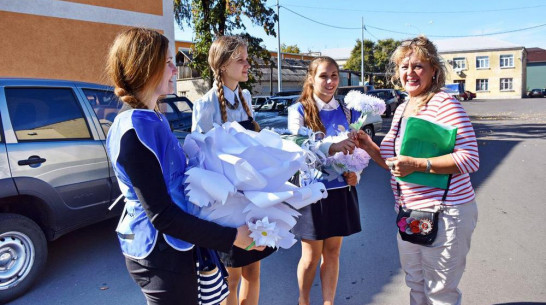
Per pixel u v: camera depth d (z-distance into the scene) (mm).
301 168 1646
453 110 2141
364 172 8188
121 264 3934
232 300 2564
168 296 1532
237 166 1438
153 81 1517
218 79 2469
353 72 41125
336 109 2834
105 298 3312
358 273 3637
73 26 9156
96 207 3791
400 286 3379
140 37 1498
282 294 3338
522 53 52438
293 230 2725
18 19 8367
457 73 55219
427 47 2250
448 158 2078
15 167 3223
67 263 3955
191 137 1718
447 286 2250
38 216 3504
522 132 14844
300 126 2713
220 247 1448
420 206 2230
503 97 53688
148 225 1512
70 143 3619
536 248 4023
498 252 3947
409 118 2111
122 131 1389
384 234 4590
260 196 1438
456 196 2160
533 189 6391
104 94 4129
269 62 18250
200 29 15844
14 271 3266
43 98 3576
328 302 2760
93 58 9531
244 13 15906
